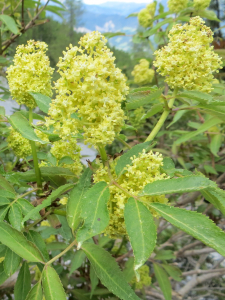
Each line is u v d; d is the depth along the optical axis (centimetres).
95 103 16
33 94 19
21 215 18
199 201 58
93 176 18
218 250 12
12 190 20
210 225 13
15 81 19
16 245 16
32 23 46
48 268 16
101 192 15
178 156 53
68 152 22
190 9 44
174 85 21
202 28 20
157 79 56
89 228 14
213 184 14
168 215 14
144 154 17
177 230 71
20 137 27
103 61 15
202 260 61
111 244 46
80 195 18
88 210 14
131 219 14
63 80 16
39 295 16
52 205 20
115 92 16
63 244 37
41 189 21
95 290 37
